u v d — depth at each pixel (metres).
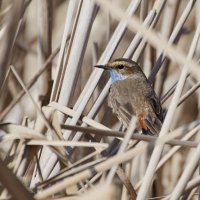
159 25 15.16
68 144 8.15
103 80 13.59
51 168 9.60
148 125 12.36
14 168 8.22
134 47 11.55
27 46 14.52
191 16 15.61
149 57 12.60
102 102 10.97
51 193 7.27
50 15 11.63
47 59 11.77
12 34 7.38
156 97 12.73
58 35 15.04
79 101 10.79
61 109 9.84
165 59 12.12
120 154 7.46
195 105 14.67
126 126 12.68
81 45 10.61
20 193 6.85
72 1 10.88
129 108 12.77
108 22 12.95
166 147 13.07
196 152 8.44
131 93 12.95
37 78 11.58
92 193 6.39
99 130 8.66
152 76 11.80
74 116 9.81
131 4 11.05
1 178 6.71
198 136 12.99
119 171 9.11
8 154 8.62
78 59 10.61
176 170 13.43
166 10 12.55
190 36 15.61
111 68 13.41
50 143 8.15
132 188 9.09
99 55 14.78
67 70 10.63
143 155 12.03
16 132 8.30
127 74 13.25
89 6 10.64
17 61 14.88
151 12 11.41
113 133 8.62
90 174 7.33
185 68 8.98
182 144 8.57
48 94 11.65
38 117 8.80
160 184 12.24
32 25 15.41
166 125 8.73
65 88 10.59
